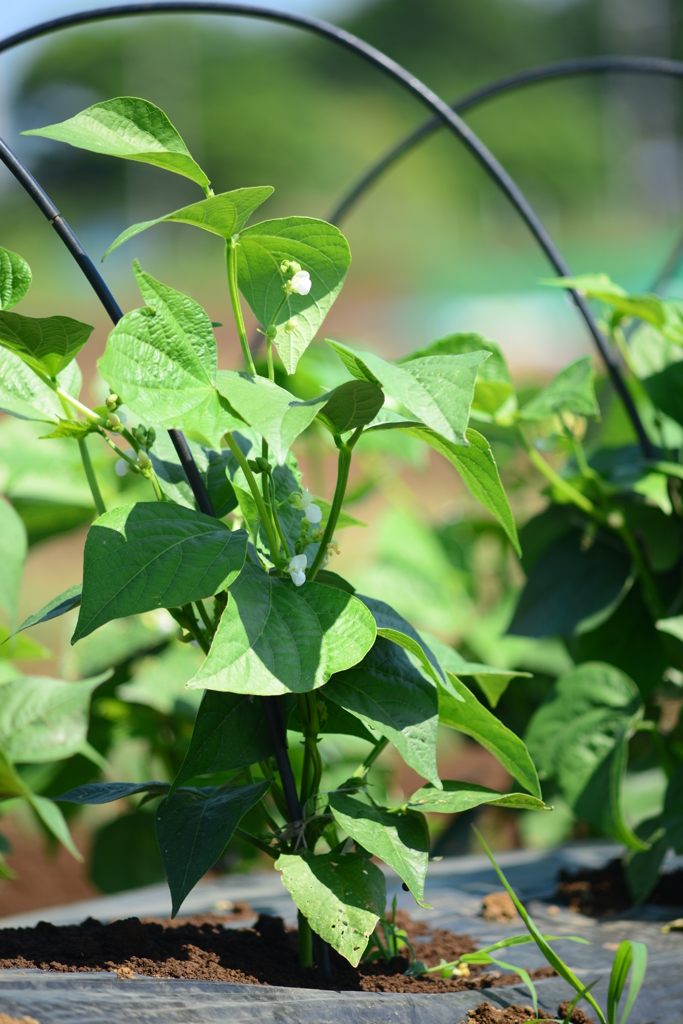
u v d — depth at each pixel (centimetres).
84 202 4788
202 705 219
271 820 226
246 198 215
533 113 5153
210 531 217
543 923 242
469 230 4769
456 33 5312
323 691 221
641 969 215
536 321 2153
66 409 221
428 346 247
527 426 338
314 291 222
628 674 260
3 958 219
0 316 215
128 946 222
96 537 215
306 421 210
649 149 5247
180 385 214
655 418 261
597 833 371
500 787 452
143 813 332
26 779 316
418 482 999
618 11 5281
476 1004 222
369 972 226
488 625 387
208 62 5191
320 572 224
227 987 217
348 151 5012
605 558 261
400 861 218
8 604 244
